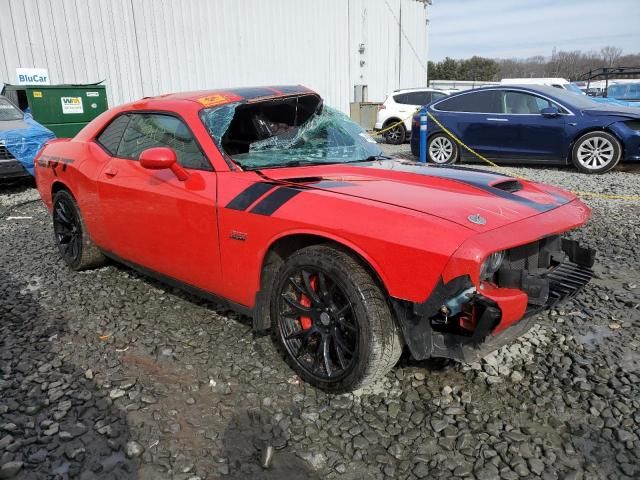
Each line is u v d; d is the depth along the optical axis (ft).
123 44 41.73
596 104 29.63
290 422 7.94
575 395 8.48
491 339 7.86
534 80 67.10
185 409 8.30
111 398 8.58
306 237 8.68
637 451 7.20
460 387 8.74
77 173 13.20
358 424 7.85
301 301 8.96
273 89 12.20
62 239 15.02
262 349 10.09
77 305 12.40
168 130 11.20
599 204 21.70
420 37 73.00
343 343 8.30
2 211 23.15
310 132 12.25
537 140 29.91
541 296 7.55
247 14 49.83
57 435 7.73
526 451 7.23
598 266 14.53
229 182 9.70
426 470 6.93
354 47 62.34
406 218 7.56
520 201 8.77
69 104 33.14
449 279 6.98
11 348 10.35
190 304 12.28
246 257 9.23
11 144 25.73
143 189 11.03
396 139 49.14
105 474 6.95
